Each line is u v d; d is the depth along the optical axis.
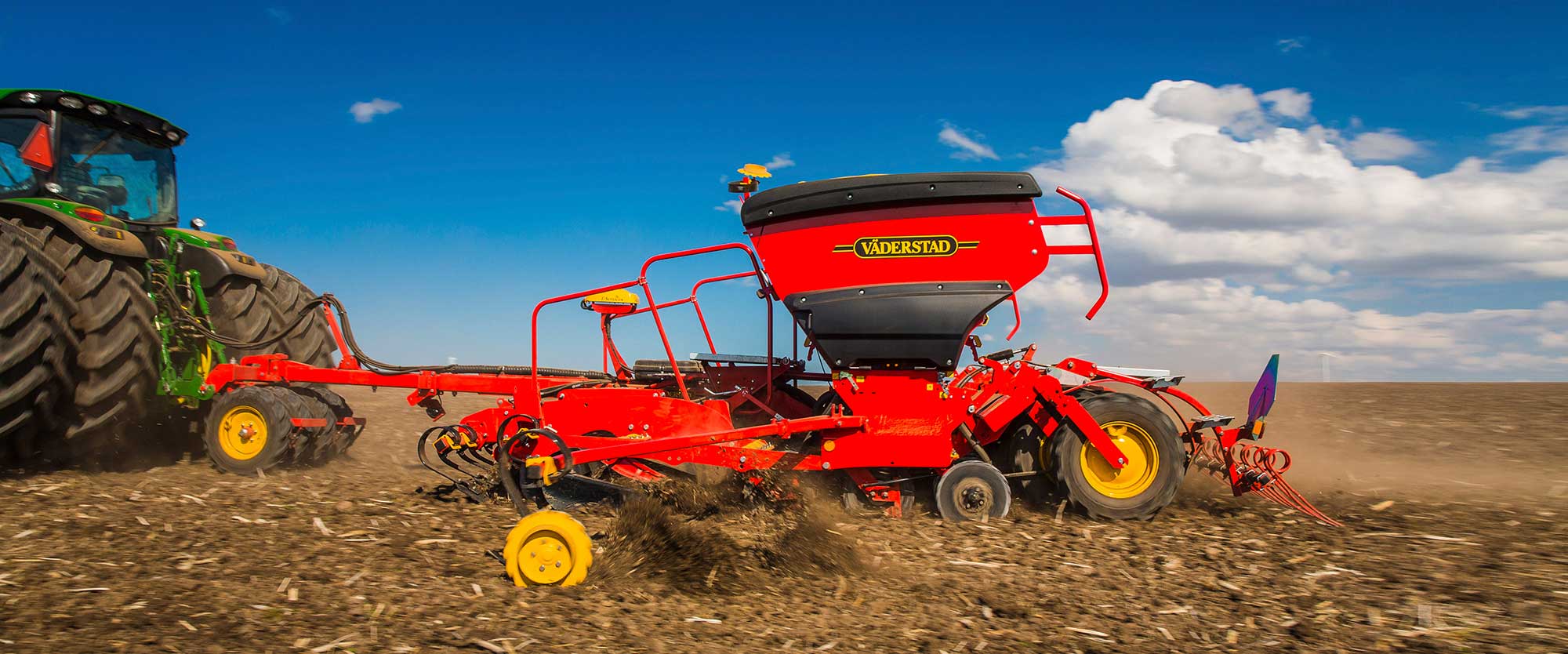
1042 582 3.34
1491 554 3.57
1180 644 2.66
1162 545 3.88
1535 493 4.89
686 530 3.68
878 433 4.35
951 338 4.37
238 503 4.46
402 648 2.50
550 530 3.18
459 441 4.49
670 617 2.88
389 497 4.71
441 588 3.11
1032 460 4.58
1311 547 3.77
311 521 4.09
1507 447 6.57
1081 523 4.31
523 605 2.95
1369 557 3.58
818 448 4.56
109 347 5.36
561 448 4.03
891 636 2.73
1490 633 2.67
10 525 3.81
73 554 3.37
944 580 3.36
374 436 7.37
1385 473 5.62
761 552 3.65
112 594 2.88
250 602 2.86
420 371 5.38
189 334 5.98
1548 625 2.73
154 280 5.91
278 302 6.99
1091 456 4.45
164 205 6.66
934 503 4.57
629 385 5.02
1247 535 4.04
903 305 4.40
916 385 4.47
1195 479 5.28
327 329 7.31
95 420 5.43
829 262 4.49
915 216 4.42
